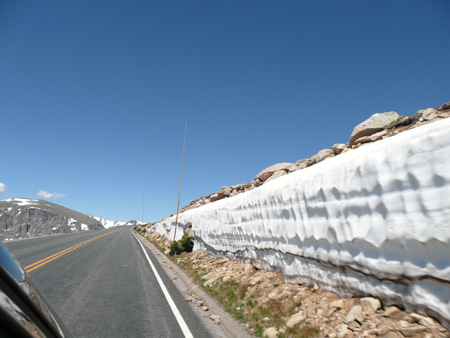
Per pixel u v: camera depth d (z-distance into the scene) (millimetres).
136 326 4832
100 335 4359
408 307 3555
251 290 6633
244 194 9828
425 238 3266
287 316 4875
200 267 10930
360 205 4289
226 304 6309
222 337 4570
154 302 6375
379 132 8641
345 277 4641
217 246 11703
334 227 4809
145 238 36125
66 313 5281
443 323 3129
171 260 14297
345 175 4684
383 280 3895
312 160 10938
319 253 5219
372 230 4020
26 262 10977
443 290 3164
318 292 5176
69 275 8828
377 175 4023
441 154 3240
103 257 13805
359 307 4047
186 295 7277
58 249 16250
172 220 25312
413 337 3148
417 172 3463
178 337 4465
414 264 3451
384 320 3607
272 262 7254
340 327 3877
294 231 6051
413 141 3605
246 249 9023
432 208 3246
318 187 5289
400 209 3643
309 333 4074
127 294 6930
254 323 5066
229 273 8547
